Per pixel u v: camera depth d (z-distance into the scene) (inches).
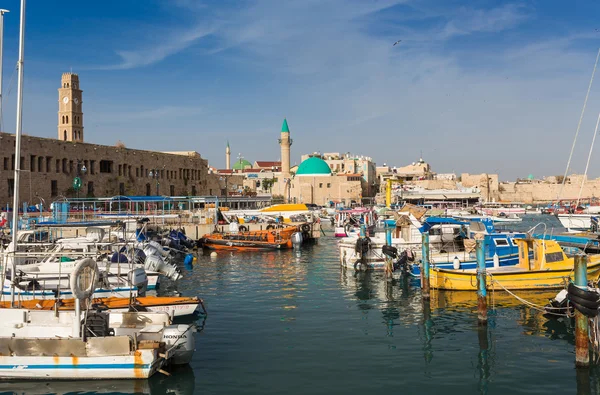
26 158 2689.5
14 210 800.3
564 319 911.7
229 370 685.9
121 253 1240.8
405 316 961.5
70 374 634.2
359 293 1184.8
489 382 644.1
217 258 1904.5
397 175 7145.7
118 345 635.5
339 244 1610.5
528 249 1175.0
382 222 2278.5
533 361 712.4
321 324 911.0
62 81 4183.1
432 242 1395.2
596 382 637.9
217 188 4837.6
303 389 625.6
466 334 841.5
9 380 636.1
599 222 2303.2
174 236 2042.3
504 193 6569.9
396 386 633.6
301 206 3075.8
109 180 3339.1
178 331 687.1
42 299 884.6
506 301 1047.0
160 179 3909.9
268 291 1224.2
